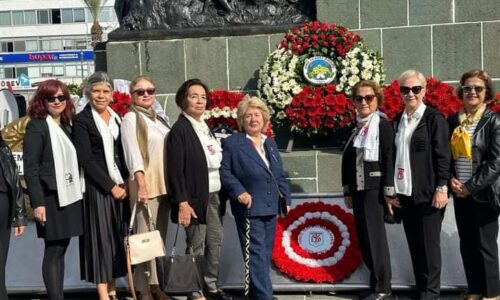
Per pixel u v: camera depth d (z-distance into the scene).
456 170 5.60
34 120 5.54
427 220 5.64
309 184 7.63
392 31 8.53
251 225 5.65
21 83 46.12
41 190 5.47
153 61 8.90
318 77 7.82
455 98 7.24
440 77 8.47
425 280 5.71
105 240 5.66
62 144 5.53
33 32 65.44
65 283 6.47
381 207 5.80
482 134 5.45
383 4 8.52
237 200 5.62
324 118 7.64
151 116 5.86
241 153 5.66
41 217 5.45
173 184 5.55
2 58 55.19
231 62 8.77
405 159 5.62
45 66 55.59
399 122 5.77
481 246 5.57
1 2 64.88
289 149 7.94
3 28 65.19
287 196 5.83
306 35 8.07
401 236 6.27
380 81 7.79
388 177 5.70
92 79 5.66
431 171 5.55
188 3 9.05
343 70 7.75
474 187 5.39
